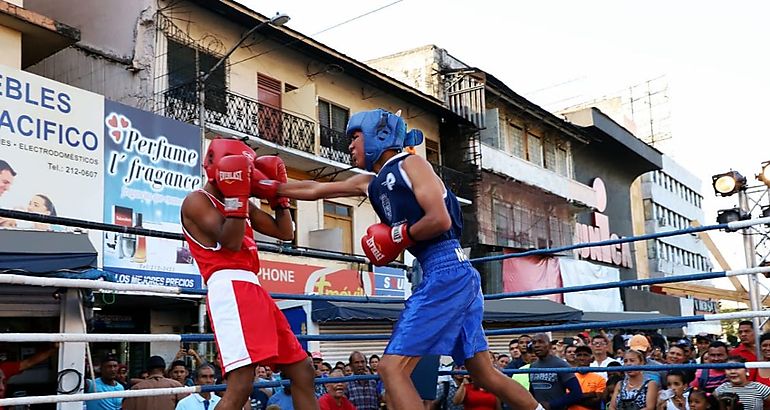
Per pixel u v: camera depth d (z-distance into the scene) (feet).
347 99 59.82
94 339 10.71
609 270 86.48
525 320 48.65
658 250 120.88
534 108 78.54
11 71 33.45
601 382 23.29
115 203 37.45
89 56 47.44
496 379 11.01
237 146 10.98
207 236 11.04
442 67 72.18
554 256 77.15
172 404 22.29
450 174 66.03
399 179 10.41
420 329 10.22
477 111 69.15
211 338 12.12
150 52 45.75
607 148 94.99
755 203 32.76
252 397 26.20
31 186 33.73
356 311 42.32
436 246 10.66
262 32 51.16
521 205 75.77
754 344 23.88
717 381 21.90
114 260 36.70
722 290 63.77
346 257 14.94
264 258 47.57
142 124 39.42
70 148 35.60
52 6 49.14
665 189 129.80
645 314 66.90
